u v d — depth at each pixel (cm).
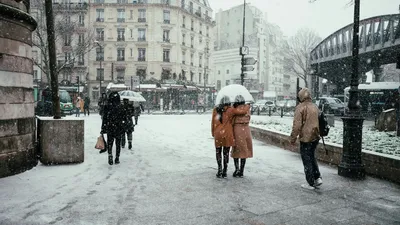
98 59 5303
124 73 5341
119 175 628
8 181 572
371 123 2103
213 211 428
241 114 620
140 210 428
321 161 815
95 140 1138
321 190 541
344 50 3256
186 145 1054
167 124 1928
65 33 4322
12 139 627
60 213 411
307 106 551
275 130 1134
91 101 5278
